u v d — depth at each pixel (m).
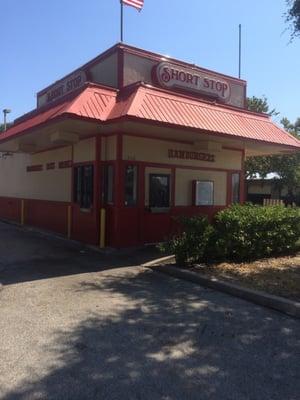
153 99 10.71
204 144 12.91
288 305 6.34
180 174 12.96
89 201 12.37
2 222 19.31
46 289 7.46
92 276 8.54
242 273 8.40
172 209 12.69
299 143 14.17
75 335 5.25
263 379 4.17
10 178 19.91
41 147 15.37
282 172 28.94
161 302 6.75
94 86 10.73
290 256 10.48
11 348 4.83
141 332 5.39
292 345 5.06
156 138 12.21
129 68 12.11
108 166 11.81
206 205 13.61
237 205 11.66
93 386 3.97
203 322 5.82
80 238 12.77
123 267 9.45
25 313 6.10
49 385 3.98
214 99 14.23
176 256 8.91
